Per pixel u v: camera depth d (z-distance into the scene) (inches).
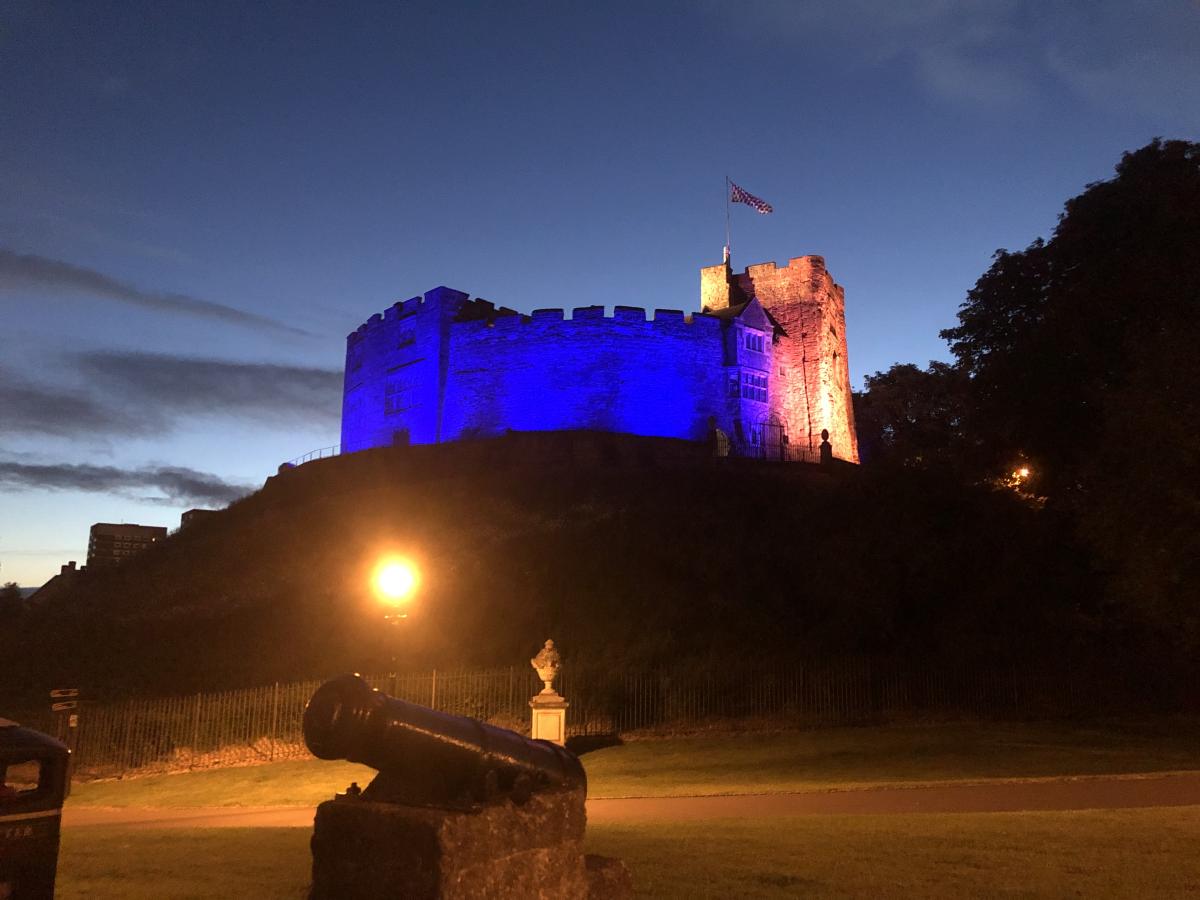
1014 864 335.9
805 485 1711.4
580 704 903.7
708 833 418.9
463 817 206.7
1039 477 1381.6
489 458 1950.1
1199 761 730.2
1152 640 1098.1
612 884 256.5
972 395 1496.1
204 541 1797.5
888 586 1149.1
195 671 1085.1
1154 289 1167.0
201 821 587.8
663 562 1295.5
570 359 2160.4
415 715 216.5
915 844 377.7
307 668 1053.8
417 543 1491.1
